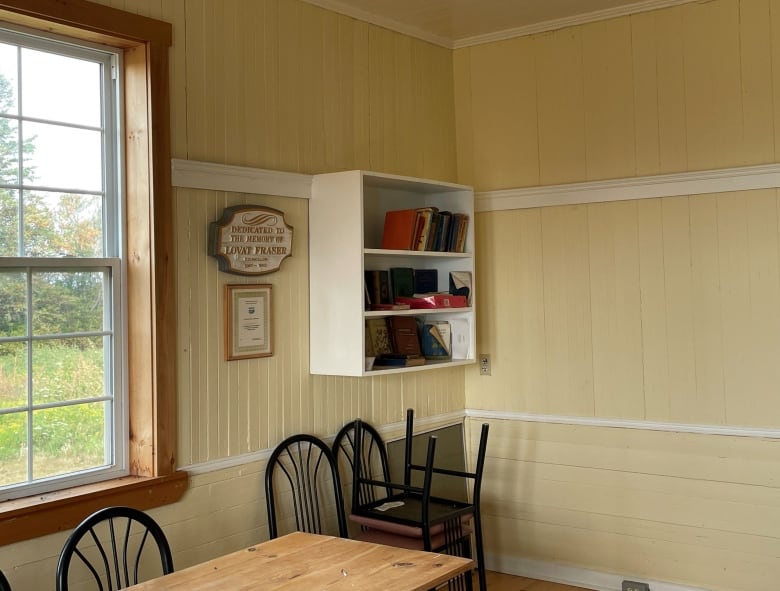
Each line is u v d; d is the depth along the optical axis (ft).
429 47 14.88
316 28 12.54
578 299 14.17
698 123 13.07
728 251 12.82
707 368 12.99
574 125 14.21
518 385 14.82
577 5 13.57
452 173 15.30
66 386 9.60
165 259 10.05
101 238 10.02
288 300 11.92
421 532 11.28
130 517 8.57
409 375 14.19
